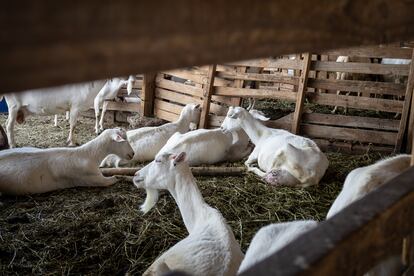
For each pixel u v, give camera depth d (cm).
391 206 96
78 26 38
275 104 826
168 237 354
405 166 208
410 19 86
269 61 638
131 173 502
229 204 421
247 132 553
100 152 465
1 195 431
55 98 613
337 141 612
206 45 49
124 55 42
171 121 752
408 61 830
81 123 783
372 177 195
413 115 557
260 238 204
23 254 327
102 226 369
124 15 40
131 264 318
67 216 389
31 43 36
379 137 591
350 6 69
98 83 632
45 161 443
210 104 688
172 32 44
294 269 71
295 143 509
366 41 77
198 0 46
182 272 72
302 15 60
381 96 781
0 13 34
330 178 502
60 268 312
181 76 723
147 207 327
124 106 795
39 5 36
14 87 37
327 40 67
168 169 294
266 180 474
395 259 153
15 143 622
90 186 464
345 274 84
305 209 420
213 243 236
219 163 564
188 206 284
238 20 51
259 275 69
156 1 42
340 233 84
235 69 673
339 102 612
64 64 38
